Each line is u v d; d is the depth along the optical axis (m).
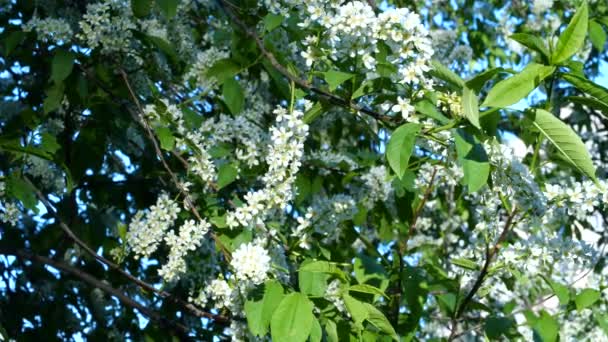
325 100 2.49
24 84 4.00
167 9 3.00
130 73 3.47
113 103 3.47
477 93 2.04
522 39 1.99
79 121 3.87
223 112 3.31
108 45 3.25
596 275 4.18
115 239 4.24
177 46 3.87
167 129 2.98
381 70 2.34
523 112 2.00
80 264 4.12
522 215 2.62
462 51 5.04
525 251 2.74
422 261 4.14
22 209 3.81
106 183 3.89
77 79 3.31
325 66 2.64
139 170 4.08
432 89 2.28
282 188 2.56
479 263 2.98
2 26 3.81
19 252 3.56
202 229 2.80
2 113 3.86
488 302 5.14
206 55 3.42
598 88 1.95
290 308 2.14
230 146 3.15
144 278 4.04
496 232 2.78
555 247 2.73
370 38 2.36
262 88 4.33
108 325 4.15
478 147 2.11
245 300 2.45
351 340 2.49
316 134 5.02
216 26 4.59
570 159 2.01
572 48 1.95
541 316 3.29
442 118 2.16
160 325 3.50
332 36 2.40
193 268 3.22
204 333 3.53
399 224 3.86
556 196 2.49
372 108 2.61
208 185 3.02
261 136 3.13
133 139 4.20
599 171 5.78
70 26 3.46
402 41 2.32
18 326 3.82
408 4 5.32
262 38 3.04
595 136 6.26
